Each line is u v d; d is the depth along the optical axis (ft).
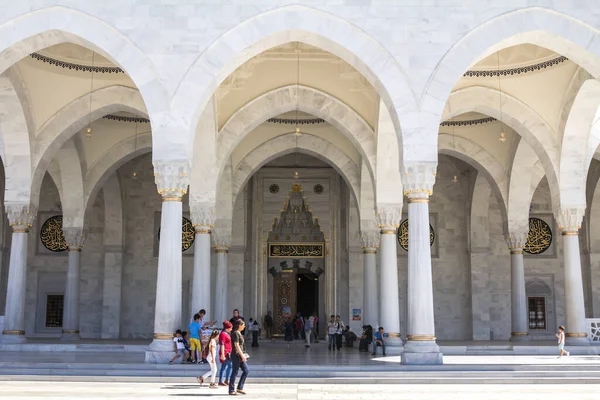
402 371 41.34
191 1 45.78
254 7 45.80
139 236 88.99
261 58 60.13
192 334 44.11
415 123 45.09
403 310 88.38
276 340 85.81
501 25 45.85
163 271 44.01
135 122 74.59
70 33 45.62
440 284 88.89
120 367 41.34
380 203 61.26
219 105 60.85
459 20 45.88
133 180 89.86
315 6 45.78
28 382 38.17
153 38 45.44
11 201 59.93
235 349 33.01
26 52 47.19
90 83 61.62
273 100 61.36
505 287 88.28
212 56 45.37
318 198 89.56
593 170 86.43
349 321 84.84
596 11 45.88
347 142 74.02
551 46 47.52
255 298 87.56
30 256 88.89
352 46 45.62
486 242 87.40
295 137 74.64
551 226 89.56
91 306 87.81
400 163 46.11
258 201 89.51
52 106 61.62
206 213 59.67
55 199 89.76
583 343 58.13
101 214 89.76
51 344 59.93
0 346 58.90
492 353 59.57
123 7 45.73
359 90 61.46
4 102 58.59
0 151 61.16
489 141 75.10
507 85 61.11
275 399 31.07
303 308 91.81
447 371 41.65
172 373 40.19
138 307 87.66
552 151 60.64
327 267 88.33
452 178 90.79
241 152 74.28
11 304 59.47
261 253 88.58
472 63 45.73
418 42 45.65
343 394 33.50
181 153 44.57
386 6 46.03
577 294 58.90
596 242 86.74
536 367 42.83
